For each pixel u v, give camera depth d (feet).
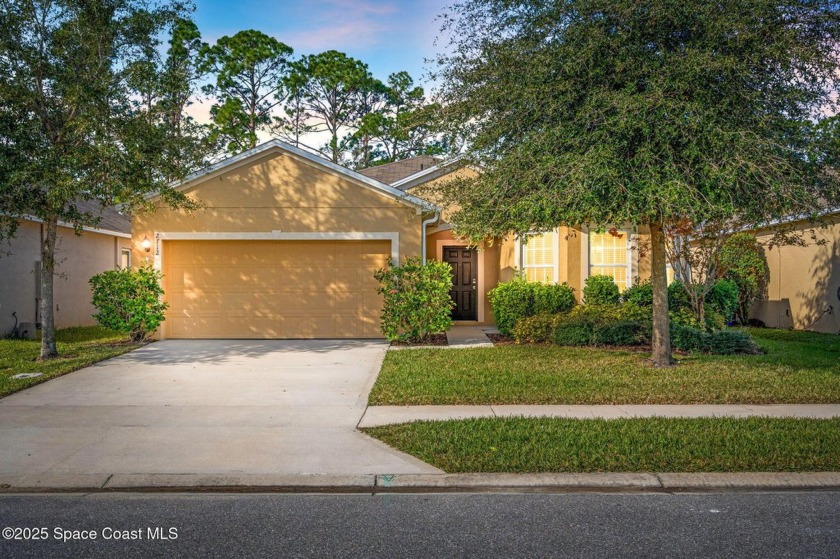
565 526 15.07
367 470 18.61
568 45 29.76
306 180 46.68
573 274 51.13
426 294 43.47
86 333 54.39
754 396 27.45
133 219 46.14
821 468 18.48
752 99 27.99
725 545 14.01
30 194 35.53
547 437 21.33
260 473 18.37
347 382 31.81
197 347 43.27
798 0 28.25
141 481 17.92
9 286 51.37
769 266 59.52
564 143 29.09
